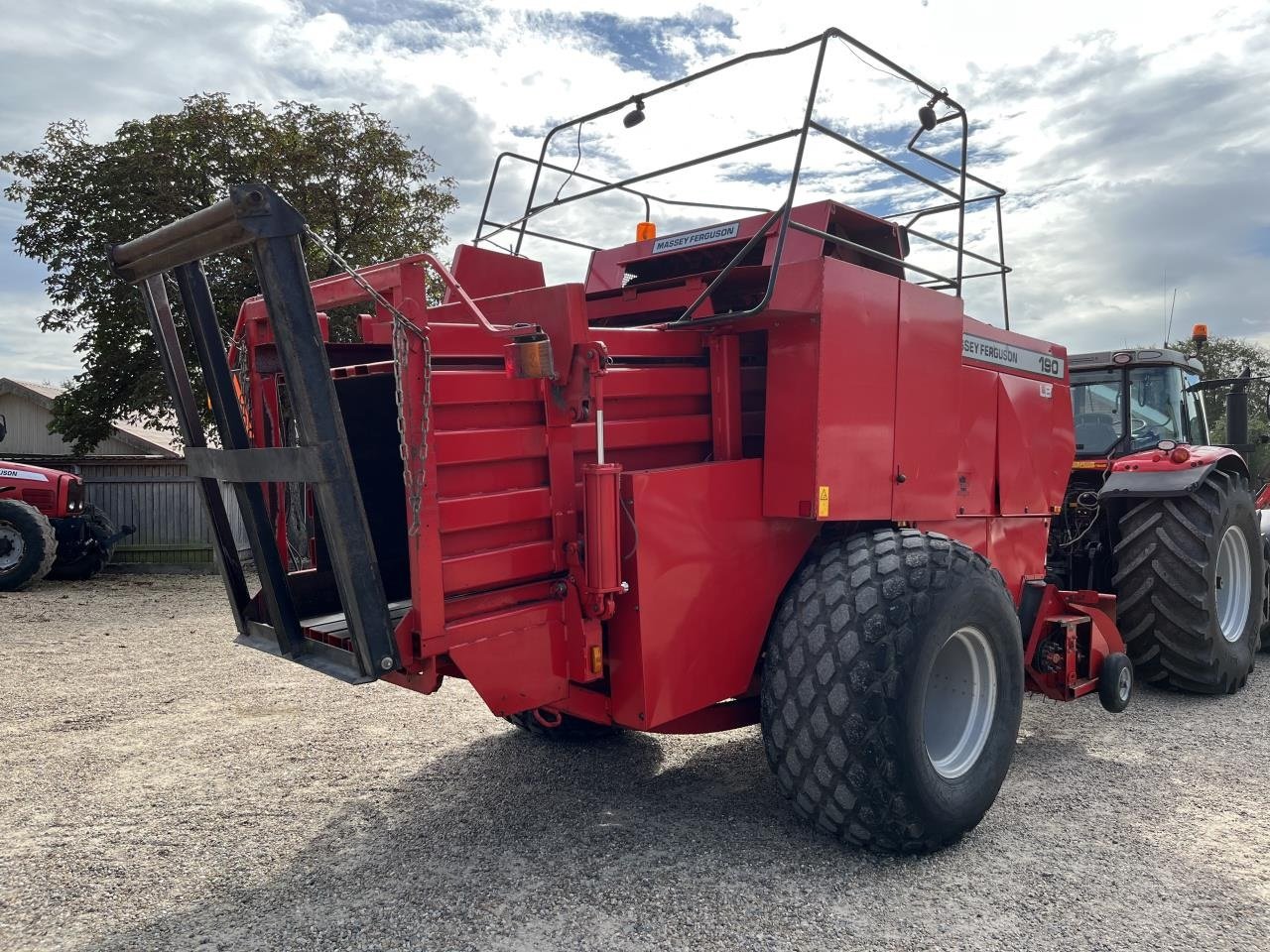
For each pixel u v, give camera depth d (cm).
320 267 1427
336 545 242
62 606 918
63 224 1323
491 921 261
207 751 424
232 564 321
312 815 344
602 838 320
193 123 1323
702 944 248
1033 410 454
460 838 321
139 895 280
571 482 288
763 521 321
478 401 266
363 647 246
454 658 258
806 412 306
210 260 1230
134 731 457
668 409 323
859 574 303
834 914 265
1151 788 372
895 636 289
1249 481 569
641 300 402
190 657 645
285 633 288
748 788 371
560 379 280
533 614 277
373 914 266
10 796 366
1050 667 430
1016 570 446
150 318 298
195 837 325
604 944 248
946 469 369
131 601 960
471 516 262
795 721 297
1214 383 635
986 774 324
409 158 1475
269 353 336
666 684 290
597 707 301
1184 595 500
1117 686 444
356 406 340
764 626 323
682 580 294
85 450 1415
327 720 475
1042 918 264
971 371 400
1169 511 509
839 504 312
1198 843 318
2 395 2252
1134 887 285
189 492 1309
